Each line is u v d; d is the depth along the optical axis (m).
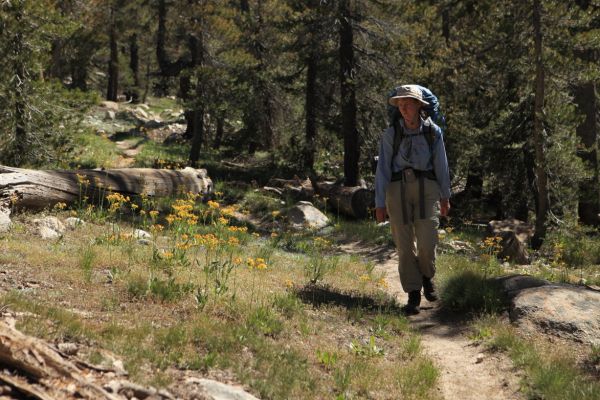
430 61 19.48
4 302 4.04
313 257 9.45
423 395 4.10
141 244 7.83
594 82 16.77
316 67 23.52
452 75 18.30
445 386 4.42
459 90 18.47
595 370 4.68
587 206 17.25
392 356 4.93
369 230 13.86
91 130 27.31
